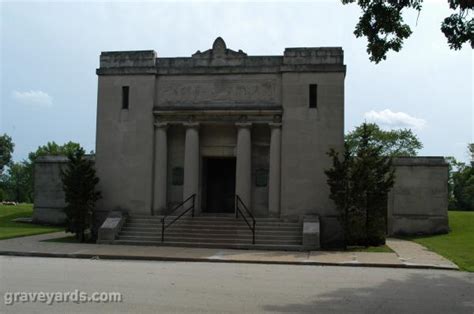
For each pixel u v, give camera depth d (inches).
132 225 1099.9
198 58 1172.5
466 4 641.0
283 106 1127.0
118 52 1196.5
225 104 1149.7
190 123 1159.0
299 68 1128.8
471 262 800.9
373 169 1039.6
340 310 432.8
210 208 1250.6
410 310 438.3
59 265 705.6
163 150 1171.3
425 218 1384.1
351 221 1011.3
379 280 615.2
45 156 1553.9
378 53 729.0
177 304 441.4
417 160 1406.3
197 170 1161.4
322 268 735.7
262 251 936.9
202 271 675.4
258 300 468.8
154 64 1182.9
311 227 1010.7
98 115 1194.6
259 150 1176.2
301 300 474.0
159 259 816.9
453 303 474.3
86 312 405.4
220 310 420.8
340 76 1119.6
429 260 815.1
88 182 1107.9
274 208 1119.0
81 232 1090.1
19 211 1797.5
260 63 1150.3
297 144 1118.4
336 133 1110.4
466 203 3299.7
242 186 1131.3
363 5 719.1
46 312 403.5
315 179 1107.3
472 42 675.4
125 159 1175.6
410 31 714.8
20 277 580.4
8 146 4037.9
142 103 1179.3
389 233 1398.9
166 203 1181.1
